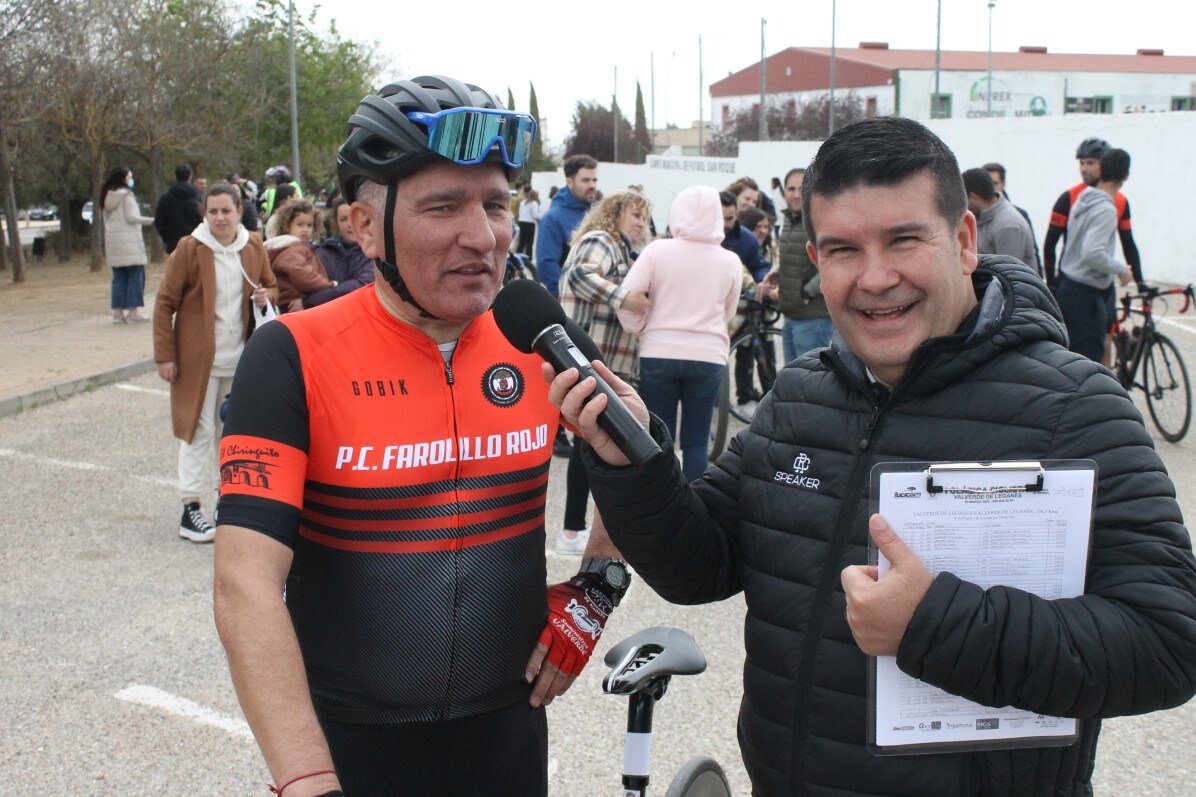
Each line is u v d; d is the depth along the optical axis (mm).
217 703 3602
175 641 4086
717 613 4410
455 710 1686
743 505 1722
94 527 5473
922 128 1476
